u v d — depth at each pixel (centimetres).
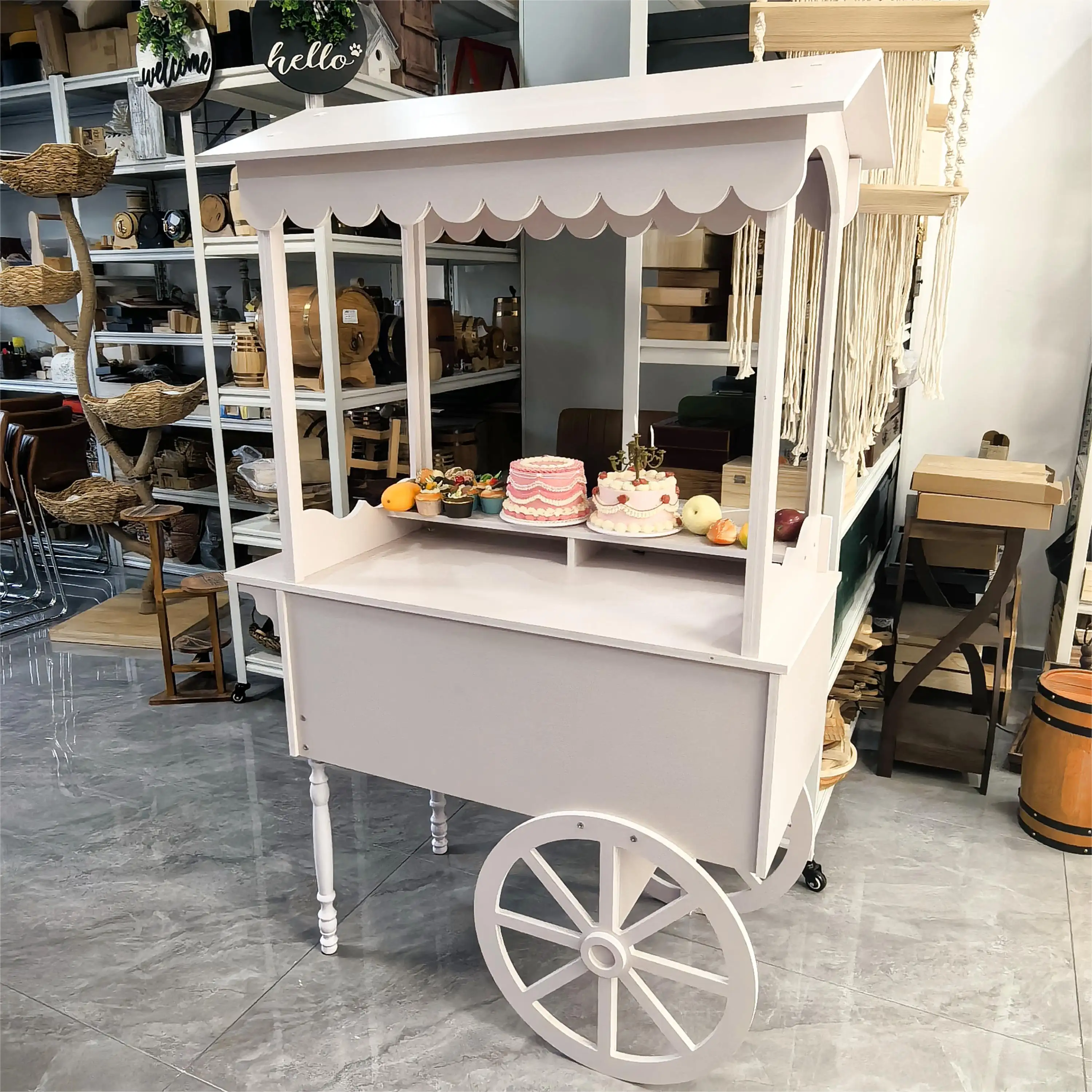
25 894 238
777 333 140
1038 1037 189
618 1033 192
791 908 230
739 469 227
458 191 162
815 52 195
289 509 193
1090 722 243
